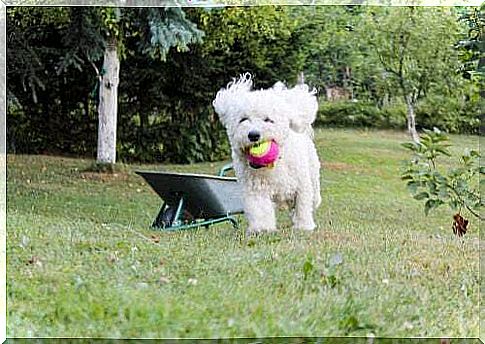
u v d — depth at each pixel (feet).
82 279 14.78
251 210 22.06
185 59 44.09
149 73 44.19
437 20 43.83
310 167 24.29
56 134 46.75
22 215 24.49
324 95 54.03
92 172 39.99
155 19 33.09
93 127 46.91
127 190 35.91
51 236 19.65
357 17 46.29
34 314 12.84
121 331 11.92
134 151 45.57
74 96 46.24
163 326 12.04
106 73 39.68
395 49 44.91
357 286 15.16
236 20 41.09
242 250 19.12
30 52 34.63
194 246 19.65
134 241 19.88
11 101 33.37
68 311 12.73
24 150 46.52
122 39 40.04
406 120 52.47
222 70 45.03
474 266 18.71
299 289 14.78
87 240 19.36
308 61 49.49
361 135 52.19
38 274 15.06
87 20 32.22
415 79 46.29
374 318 13.03
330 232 23.24
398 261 18.60
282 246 19.72
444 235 25.93
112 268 16.16
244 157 21.72
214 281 15.16
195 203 23.48
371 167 43.75
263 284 15.01
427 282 16.44
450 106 48.73
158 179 23.27
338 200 34.91
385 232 25.14
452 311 14.28
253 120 21.06
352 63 48.93
